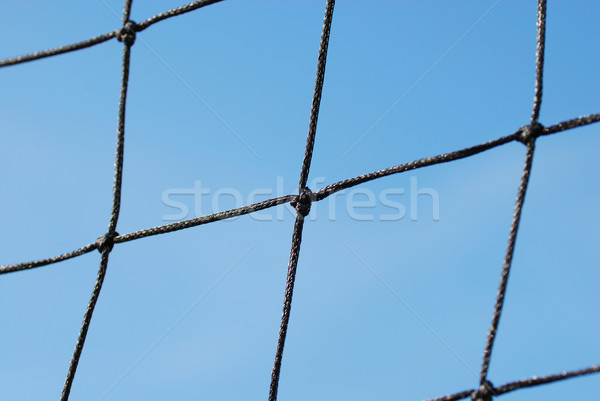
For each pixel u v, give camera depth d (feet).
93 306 8.09
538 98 7.37
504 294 6.89
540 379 6.64
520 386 6.68
